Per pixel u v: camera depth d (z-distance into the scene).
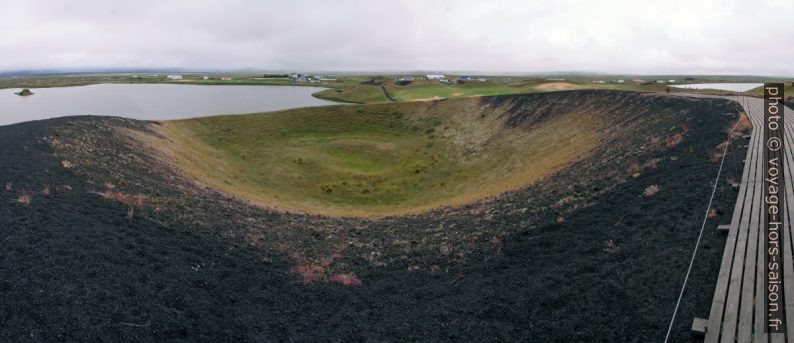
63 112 102.38
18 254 14.54
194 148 50.72
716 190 18.19
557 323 13.02
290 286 16.97
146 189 26.91
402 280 18.30
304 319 14.62
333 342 13.30
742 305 10.13
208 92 170.00
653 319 11.59
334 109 74.69
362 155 57.16
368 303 16.16
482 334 13.36
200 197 28.61
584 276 15.16
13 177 23.36
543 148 47.78
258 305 15.12
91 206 21.09
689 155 24.91
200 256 18.25
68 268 14.29
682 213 17.34
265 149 57.00
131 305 13.13
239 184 40.56
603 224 19.36
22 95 155.75
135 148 38.09
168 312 13.34
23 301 12.03
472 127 64.31
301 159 52.91
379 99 114.44
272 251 20.58
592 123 48.50
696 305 11.34
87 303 12.63
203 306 14.26
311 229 25.52
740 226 14.03
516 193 31.02
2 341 10.42
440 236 23.36
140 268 15.63
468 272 18.31
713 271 12.48
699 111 36.31
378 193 43.81
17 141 31.41
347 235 24.75
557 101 60.81
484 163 50.38
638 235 16.97
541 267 17.16
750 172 18.91
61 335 11.09
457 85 121.56
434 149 59.34
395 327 14.27
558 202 24.30
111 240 17.41
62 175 25.20
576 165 34.00
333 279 18.12
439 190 44.41
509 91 99.69
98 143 35.59
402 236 24.30
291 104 119.12
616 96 53.47
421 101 77.19
